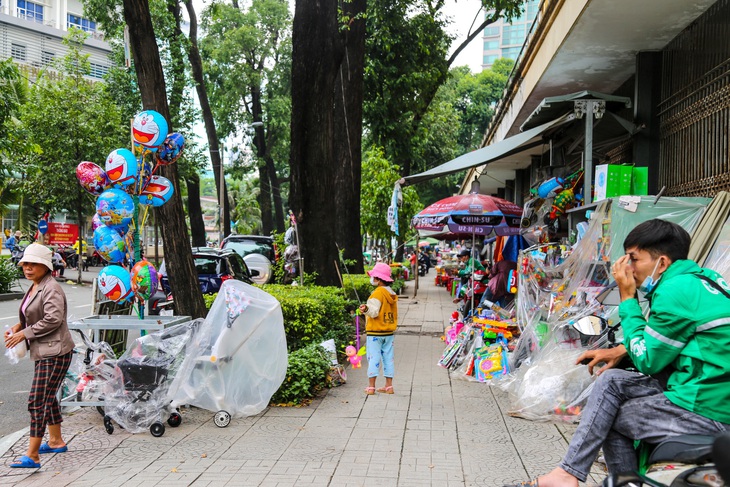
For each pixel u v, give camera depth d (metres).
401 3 20.06
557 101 8.52
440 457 5.02
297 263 12.02
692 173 7.75
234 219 55.41
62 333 5.11
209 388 5.97
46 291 5.09
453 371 8.48
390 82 20.91
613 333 5.64
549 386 6.09
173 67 26.91
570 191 9.03
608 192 7.54
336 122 15.65
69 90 24.61
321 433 5.70
